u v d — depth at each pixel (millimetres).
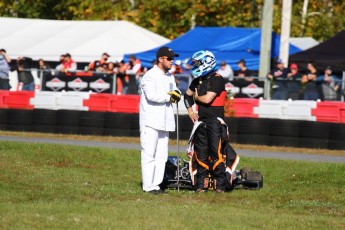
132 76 71250
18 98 72188
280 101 64312
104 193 33156
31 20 101688
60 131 65000
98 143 56812
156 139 33906
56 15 139625
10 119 66500
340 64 80688
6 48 94375
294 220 28188
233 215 28453
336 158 51625
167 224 25984
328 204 32969
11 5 139375
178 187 34688
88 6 137000
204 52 34344
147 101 33688
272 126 58875
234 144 59062
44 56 92375
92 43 92938
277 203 33000
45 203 29594
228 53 87688
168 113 33906
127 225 25625
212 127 34219
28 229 24500
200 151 34500
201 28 93062
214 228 25812
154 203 30688
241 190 35781
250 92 68562
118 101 68438
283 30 82250
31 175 37500
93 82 72938
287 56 82250
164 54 33594
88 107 69875
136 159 45188
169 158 36281
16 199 30781
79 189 33875
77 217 26484
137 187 35438
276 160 45656
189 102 34938
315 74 68812
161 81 33594
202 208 29844
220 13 127000
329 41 84625
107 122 63469
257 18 128250
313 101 63781
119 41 93750
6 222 25312
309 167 43250
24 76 75625
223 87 34406
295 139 58438
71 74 73625
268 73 71438
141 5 133125
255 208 31141
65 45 93688
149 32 98750
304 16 135125
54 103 71062
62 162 43344
